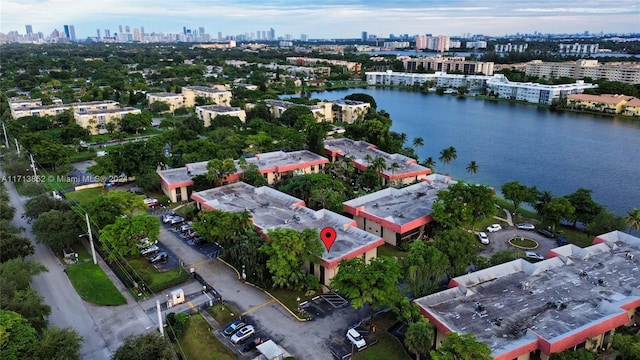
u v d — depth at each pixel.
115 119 195.00
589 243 95.44
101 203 91.44
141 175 124.00
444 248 72.75
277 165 131.50
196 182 115.75
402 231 88.56
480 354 48.66
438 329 58.69
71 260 85.06
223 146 147.38
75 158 156.38
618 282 69.25
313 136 151.25
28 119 187.12
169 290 75.50
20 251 77.75
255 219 91.38
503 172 158.75
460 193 94.44
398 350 60.84
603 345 60.38
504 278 70.88
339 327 65.62
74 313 69.00
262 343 60.59
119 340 62.72
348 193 114.06
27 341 51.62
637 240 81.75
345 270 64.06
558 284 68.81
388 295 61.59
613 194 137.88
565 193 139.00
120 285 77.12
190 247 91.62
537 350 55.50
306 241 73.69
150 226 82.88
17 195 121.81
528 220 109.50
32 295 61.59
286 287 75.94
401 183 126.31
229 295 74.00
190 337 63.03
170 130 174.75
